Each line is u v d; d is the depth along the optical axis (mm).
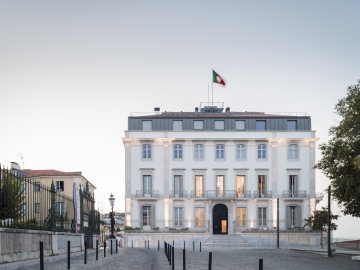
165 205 64438
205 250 45500
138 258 28234
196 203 64750
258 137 65375
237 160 65375
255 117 66125
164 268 20875
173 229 63688
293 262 27781
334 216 47438
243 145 65812
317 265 25734
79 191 32781
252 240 59344
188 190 65000
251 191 65125
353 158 34094
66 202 36344
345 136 35344
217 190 65062
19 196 21047
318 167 37781
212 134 65500
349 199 37219
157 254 33625
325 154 37062
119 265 22109
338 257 33312
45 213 25266
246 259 30047
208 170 65312
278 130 65625
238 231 64375
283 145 65500
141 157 65062
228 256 33344
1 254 17969
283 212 64688
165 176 64938
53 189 25391
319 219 47719
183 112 71625
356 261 29188
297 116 66250
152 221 64188
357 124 34844
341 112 36188
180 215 64750
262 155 65625
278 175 65250
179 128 66062
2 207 19547
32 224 22828
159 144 65375
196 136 65438
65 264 21375
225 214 65312
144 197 64062
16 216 20453
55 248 25422
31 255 21250
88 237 36188
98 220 44750
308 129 66000
